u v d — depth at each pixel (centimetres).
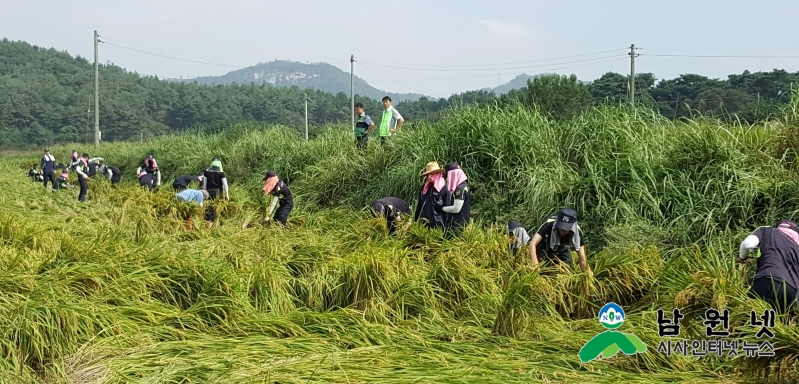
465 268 725
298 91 10094
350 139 1639
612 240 853
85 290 644
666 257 816
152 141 3030
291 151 1762
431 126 1334
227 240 980
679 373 500
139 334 573
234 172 1942
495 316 654
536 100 1295
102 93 9700
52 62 14062
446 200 945
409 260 776
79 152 4034
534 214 988
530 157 1105
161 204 1297
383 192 1255
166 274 707
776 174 907
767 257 575
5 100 8638
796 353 472
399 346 554
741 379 487
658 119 1123
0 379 479
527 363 509
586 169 1038
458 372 479
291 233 1089
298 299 704
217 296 654
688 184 921
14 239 810
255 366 490
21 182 2456
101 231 838
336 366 491
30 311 538
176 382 467
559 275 675
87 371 503
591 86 2392
